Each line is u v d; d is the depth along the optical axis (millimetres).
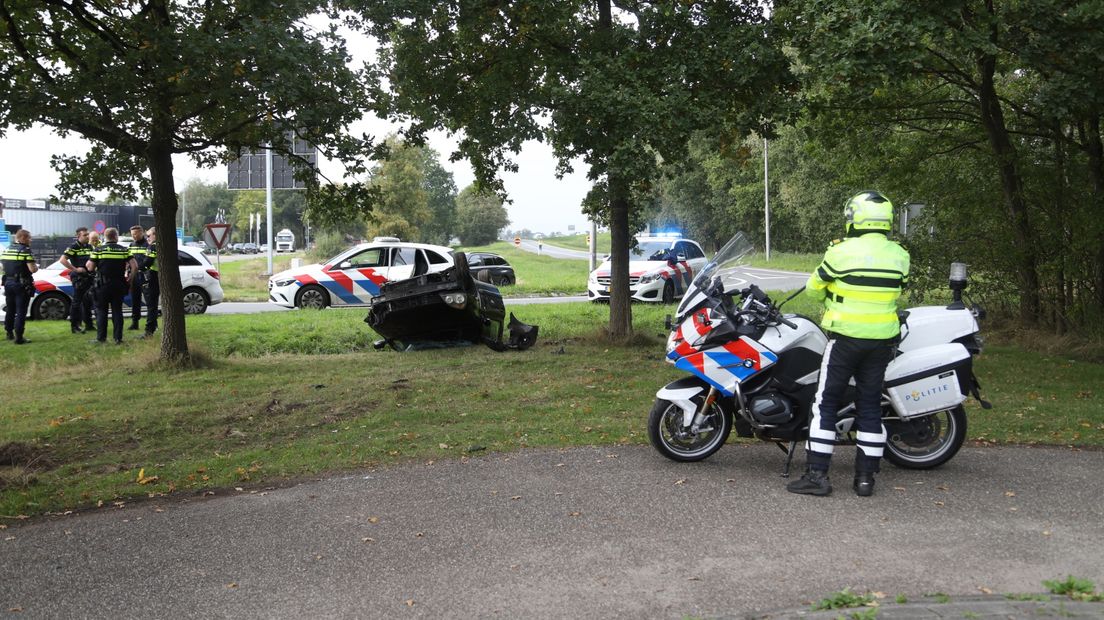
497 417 8477
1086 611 3631
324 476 6406
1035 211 13836
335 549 4820
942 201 14570
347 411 8898
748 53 11156
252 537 5043
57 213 55062
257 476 6438
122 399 9844
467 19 11984
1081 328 13383
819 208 50062
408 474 6375
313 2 10242
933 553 4535
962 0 9867
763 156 55281
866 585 4121
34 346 14227
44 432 8117
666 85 11266
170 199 11812
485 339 13469
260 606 4074
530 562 4559
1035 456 6613
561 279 39656
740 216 66125
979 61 12398
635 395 9516
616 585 4223
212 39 9125
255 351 14477
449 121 13008
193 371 11742
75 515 5574
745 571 4352
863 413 5730
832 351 5742
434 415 8555
